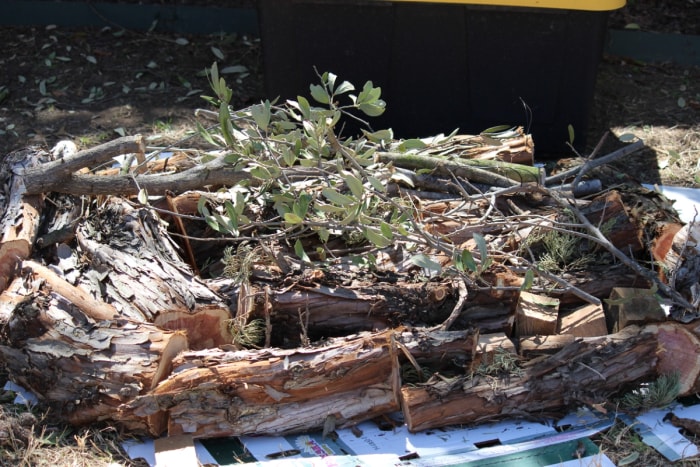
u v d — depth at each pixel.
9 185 1.76
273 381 1.49
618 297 1.66
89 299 1.55
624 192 1.91
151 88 2.60
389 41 2.22
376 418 1.57
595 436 1.54
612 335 1.58
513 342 1.62
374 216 1.76
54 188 1.71
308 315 1.62
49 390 1.52
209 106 2.52
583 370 1.55
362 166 1.82
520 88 2.23
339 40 2.23
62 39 2.79
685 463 1.50
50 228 1.71
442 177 1.88
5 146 2.33
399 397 1.55
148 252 1.65
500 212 1.79
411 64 2.23
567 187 1.83
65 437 1.53
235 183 1.78
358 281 1.66
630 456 1.51
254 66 2.71
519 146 1.94
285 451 1.51
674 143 2.38
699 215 2.02
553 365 1.55
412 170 1.90
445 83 2.24
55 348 1.50
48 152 1.84
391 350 1.52
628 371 1.57
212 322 1.61
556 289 1.71
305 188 1.79
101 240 1.67
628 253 1.79
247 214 1.79
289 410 1.52
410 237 1.74
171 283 1.61
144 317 1.57
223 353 1.51
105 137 2.37
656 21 2.97
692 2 3.10
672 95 2.62
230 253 1.72
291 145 1.79
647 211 1.85
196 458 1.47
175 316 1.58
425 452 1.51
